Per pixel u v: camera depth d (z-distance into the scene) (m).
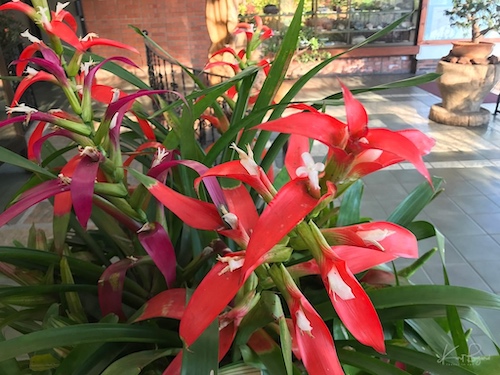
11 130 3.38
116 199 0.54
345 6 6.63
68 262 0.65
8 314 0.72
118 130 0.52
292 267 0.55
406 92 5.66
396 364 0.64
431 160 3.64
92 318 0.69
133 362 0.50
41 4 0.55
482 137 4.12
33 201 0.48
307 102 0.70
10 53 3.81
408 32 6.88
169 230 0.70
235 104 0.80
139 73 7.02
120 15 7.01
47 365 0.62
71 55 0.65
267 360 0.51
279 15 6.33
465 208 2.87
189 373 0.41
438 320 0.73
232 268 0.43
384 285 0.71
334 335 0.59
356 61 6.94
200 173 0.52
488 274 2.19
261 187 0.44
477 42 4.42
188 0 6.99
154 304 0.55
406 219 0.72
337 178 0.40
